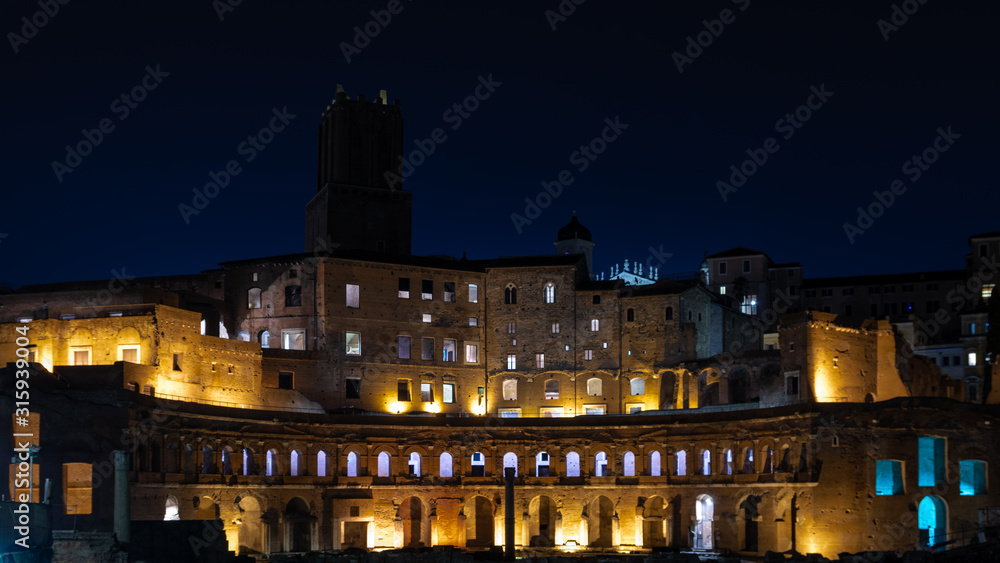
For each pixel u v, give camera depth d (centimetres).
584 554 12094
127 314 11312
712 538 12031
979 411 11231
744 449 12025
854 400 12138
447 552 10206
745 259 17162
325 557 9906
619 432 12888
